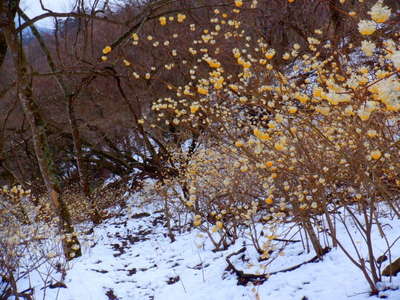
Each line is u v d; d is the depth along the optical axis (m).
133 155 16.19
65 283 5.03
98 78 12.33
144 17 5.37
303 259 4.11
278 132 3.18
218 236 6.46
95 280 5.33
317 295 3.28
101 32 13.00
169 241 7.42
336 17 5.66
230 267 4.71
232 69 5.67
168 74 9.80
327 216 3.54
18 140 12.67
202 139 7.43
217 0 7.56
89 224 10.34
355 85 1.87
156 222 9.28
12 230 4.55
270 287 3.77
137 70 9.69
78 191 12.64
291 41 8.70
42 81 13.92
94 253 7.02
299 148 3.13
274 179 3.68
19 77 5.81
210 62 2.76
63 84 9.41
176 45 8.45
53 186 6.45
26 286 4.89
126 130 13.77
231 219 5.79
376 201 3.80
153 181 12.29
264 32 8.14
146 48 9.20
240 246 5.27
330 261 3.86
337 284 3.33
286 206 4.13
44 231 5.39
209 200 5.76
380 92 1.28
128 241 8.16
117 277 5.66
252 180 4.82
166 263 6.04
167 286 5.06
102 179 15.69
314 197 3.58
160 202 10.28
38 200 10.07
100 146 14.80
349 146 2.90
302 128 3.12
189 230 7.84
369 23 1.37
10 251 4.11
